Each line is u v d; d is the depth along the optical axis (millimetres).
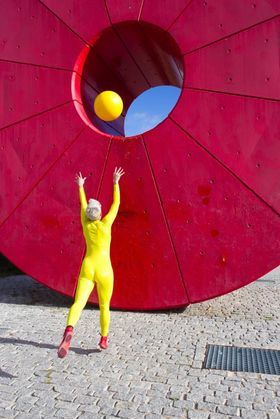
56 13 7086
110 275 4801
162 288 6504
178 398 3582
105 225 4910
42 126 7133
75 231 6891
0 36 7395
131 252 6637
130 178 6688
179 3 6516
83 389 3754
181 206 6469
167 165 6535
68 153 6992
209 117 6367
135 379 3977
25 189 7191
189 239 6418
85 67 7340
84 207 5184
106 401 3523
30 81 7215
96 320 6102
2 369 4203
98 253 4801
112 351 4754
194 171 6418
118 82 8820
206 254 6340
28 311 6738
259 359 4512
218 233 6297
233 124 6270
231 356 4605
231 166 6262
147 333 5473
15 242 7219
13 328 5688
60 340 5168
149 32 6926
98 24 6875
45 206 7074
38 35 7180
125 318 6250
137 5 6691
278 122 6094
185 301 6410
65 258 6930
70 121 6996
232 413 3320
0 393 3656
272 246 6066
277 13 6137
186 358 4535
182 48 6504
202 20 6426
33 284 9383
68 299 7691
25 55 7242
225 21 6336
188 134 6449
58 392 3689
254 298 7883
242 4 6273
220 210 6297
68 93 7016
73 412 3330
